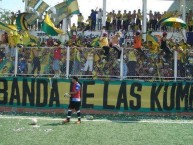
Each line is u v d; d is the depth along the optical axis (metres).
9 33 18.62
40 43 19.92
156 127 13.66
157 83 16.73
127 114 16.77
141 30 24.75
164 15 23.66
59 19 20.14
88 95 16.89
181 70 16.73
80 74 16.83
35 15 20.09
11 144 10.37
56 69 16.91
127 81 16.75
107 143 10.70
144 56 16.62
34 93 17.09
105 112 16.84
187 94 16.83
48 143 10.57
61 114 16.64
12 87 17.17
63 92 16.89
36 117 15.60
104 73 16.77
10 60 17.16
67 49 16.81
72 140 11.03
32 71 17.05
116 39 17.17
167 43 18.45
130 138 11.50
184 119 15.94
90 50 16.73
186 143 10.94
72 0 19.83
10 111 17.11
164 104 16.78
